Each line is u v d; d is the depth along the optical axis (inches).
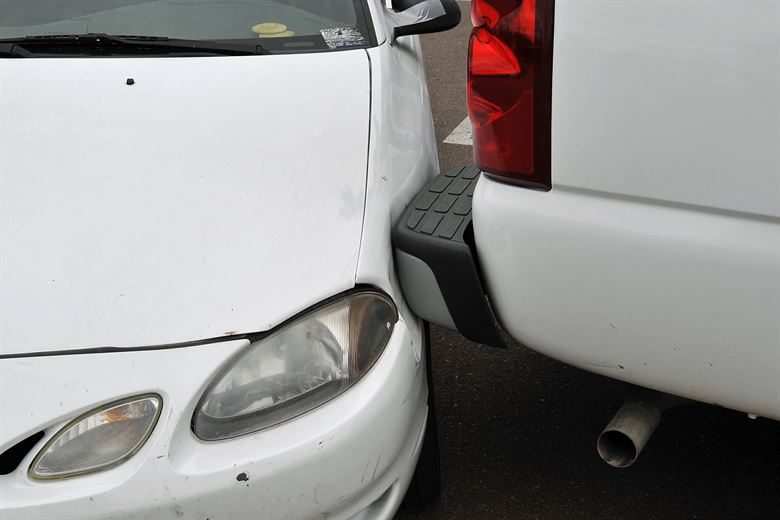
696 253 63.9
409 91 102.0
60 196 75.3
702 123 60.9
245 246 72.0
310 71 93.3
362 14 105.4
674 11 59.7
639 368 70.9
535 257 71.5
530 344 76.3
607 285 68.7
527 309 74.2
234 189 76.6
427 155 96.7
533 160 69.5
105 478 62.9
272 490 65.6
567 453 99.0
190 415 64.6
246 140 81.9
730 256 62.7
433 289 79.4
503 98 69.9
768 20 56.7
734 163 60.7
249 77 91.0
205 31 100.1
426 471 89.0
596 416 104.3
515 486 94.9
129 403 63.9
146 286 68.8
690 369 68.3
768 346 64.0
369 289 73.2
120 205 74.5
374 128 86.8
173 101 86.4
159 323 66.8
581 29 63.9
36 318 66.7
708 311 65.2
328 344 69.6
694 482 94.2
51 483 62.5
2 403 62.9
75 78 89.5
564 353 74.4
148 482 62.8
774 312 62.7
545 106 67.6
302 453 65.9
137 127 82.7
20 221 73.2
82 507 62.0
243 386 66.4
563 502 92.6
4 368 64.2
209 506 64.2
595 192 67.2
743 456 97.3
